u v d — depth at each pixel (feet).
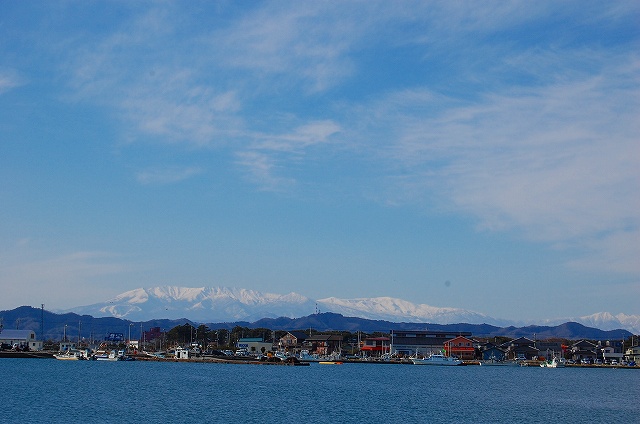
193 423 222.89
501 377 481.46
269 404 276.21
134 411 248.52
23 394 303.07
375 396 320.09
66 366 528.63
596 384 426.92
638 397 340.59
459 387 384.06
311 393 326.85
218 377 424.87
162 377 418.92
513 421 246.06
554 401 315.37
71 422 221.66
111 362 613.11
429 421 240.94
